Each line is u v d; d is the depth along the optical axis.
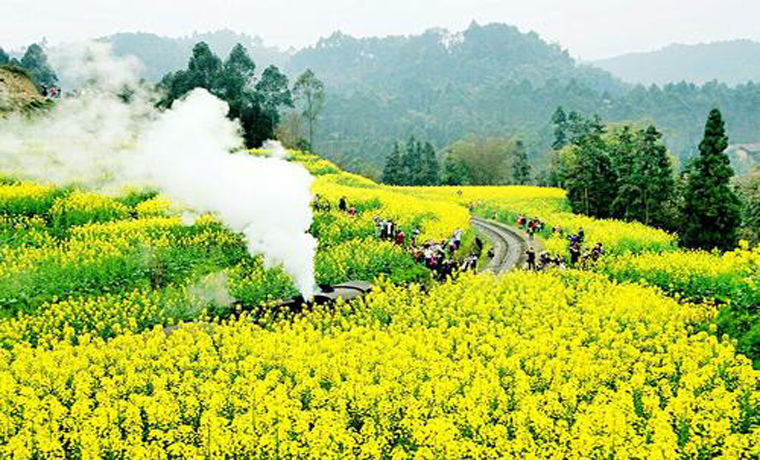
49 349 17.56
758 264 18.64
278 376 15.50
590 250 31.69
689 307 22.38
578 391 14.48
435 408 13.66
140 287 22.14
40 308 19.28
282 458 12.17
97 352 15.83
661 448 11.74
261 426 12.84
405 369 15.45
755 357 16.83
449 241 31.12
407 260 26.97
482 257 32.62
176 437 12.63
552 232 40.00
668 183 48.94
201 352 16.14
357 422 13.90
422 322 19.95
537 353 16.89
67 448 12.96
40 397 14.33
